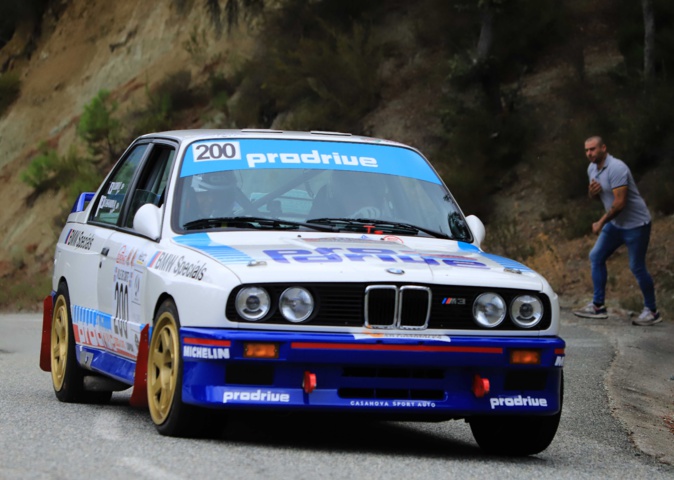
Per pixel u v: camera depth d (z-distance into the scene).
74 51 79.31
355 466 11.31
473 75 46.41
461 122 45.00
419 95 51.03
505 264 13.57
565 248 38.38
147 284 13.68
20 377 19.75
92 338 15.79
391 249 13.52
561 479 11.59
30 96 78.44
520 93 46.34
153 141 16.19
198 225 14.03
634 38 46.16
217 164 14.75
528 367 12.61
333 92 52.91
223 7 68.69
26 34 84.62
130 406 16.34
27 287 53.09
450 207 15.35
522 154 44.06
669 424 17.23
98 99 65.06
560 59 48.19
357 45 53.31
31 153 74.12
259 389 11.97
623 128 41.25
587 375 20.73
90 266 16.25
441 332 12.41
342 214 14.54
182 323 12.41
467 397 12.47
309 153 15.22
